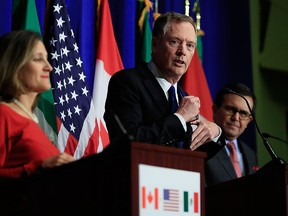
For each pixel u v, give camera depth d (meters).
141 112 5.80
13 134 4.91
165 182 4.21
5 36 5.09
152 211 4.13
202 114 9.27
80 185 4.24
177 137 5.60
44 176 4.39
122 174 4.08
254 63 10.58
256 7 10.73
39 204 4.39
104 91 8.23
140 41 8.98
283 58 10.87
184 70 6.04
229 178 7.22
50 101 7.53
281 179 5.14
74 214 4.24
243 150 7.86
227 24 10.39
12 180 4.46
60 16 7.94
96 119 7.83
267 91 10.73
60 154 4.64
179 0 9.49
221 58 10.26
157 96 5.88
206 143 5.79
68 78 7.79
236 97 7.66
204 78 9.45
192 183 4.34
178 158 4.31
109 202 4.11
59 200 4.31
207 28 10.14
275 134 10.70
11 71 5.01
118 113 5.69
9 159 4.88
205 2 10.16
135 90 5.83
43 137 5.02
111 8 8.87
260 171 5.25
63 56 7.83
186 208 4.30
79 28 8.30
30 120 5.02
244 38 10.45
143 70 6.01
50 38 7.85
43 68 5.09
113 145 4.14
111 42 8.45
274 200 5.16
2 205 4.43
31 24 7.67
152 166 4.16
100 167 4.18
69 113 7.66
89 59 8.34
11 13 7.45
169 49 6.01
